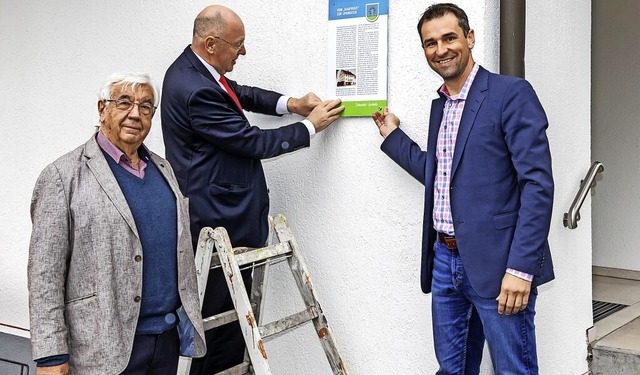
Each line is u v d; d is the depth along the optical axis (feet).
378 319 10.11
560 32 10.11
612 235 15.28
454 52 7.61
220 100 9.23
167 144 9.72
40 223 6.59
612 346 10.65
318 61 10.41
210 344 10.04
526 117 7.27
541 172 7.15
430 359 9.66
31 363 12.81
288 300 11.12
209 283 9.75
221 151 9.48
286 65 10.76
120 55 12.57
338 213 10.42
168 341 7.39
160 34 12.04
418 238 9.63
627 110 14.82
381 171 9.93
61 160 6.83
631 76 14.69
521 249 7.13
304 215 10.79
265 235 9.98
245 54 10.59
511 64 8.75
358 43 9.91
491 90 7.54
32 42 13.82
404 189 9.72
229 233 9.59
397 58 9.64
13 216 14.57
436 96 9.31
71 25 13.21
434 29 7.63
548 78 9.83
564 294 10.37
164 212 7.27
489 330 7.75
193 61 9.46
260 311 9.87
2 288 14.82
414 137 9.53
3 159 14.57
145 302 7.04
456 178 7.73
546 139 7.30
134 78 6.95
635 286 14.23
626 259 15.11
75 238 6.66
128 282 6.81
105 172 6.83
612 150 15.12
